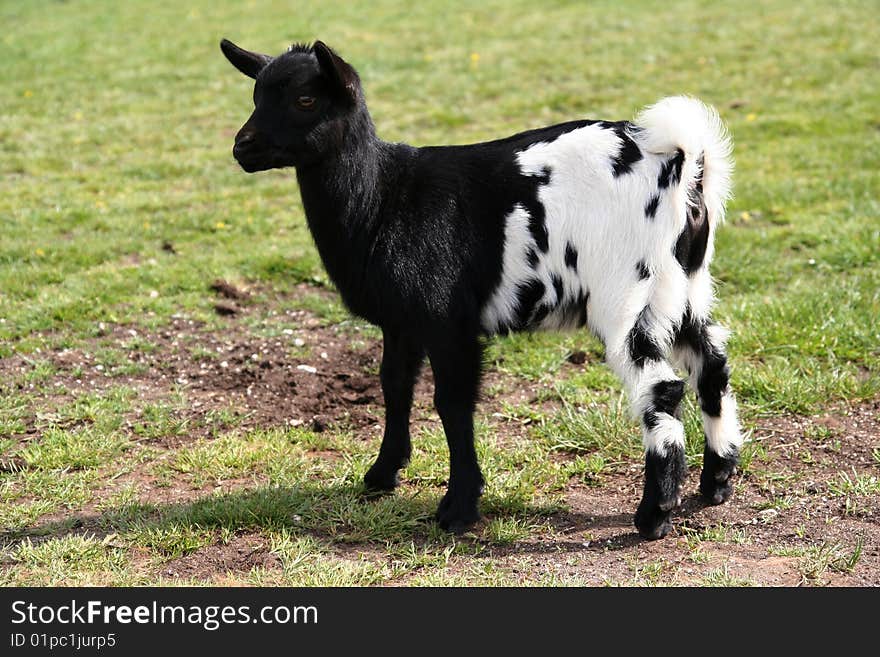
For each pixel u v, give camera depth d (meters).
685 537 4.69
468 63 15.15
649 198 4.50
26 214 9.46
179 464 5.50
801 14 16.59
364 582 4.35
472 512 4.73
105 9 19.80
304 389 6.51
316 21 17.98
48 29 18.14
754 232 8.55
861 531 4.65
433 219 4.61
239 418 6.10
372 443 5.79
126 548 4.66
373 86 14.18
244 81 14.80
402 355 5.00
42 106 13.62
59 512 5.04
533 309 4.72
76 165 11.30
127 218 9.43
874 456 5.26
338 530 4.82
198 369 6.77
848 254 7.89
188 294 7.79
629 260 4.52
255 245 8.77
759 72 13.93
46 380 6.53
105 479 5.40
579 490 5.22
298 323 7.46
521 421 5.99
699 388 4.86
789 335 6.64
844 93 12.78
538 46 15.88
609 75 14.20
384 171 4.69
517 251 4.62
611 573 4.39
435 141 11.87
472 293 4.66
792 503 4.94
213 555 4.60
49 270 8.11
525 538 4.72
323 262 4.84
